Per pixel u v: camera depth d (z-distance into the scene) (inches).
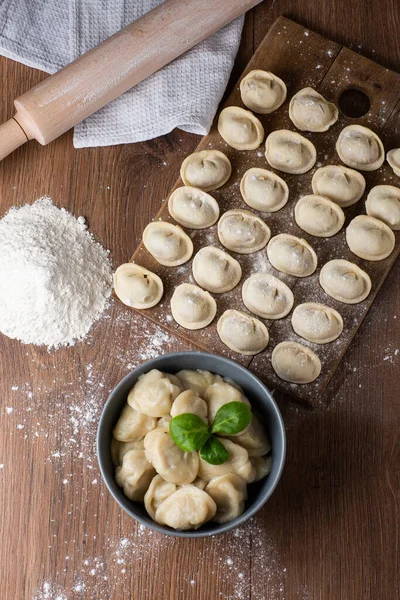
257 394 29.6
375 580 30.9
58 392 31.9
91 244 32.7
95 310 32.2
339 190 31.7
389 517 31.2
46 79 31.4
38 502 31.4
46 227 32.3
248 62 33.6
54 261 31.5
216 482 28.2
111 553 31.1
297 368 30.8
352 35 33.8
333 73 32.9
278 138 32.2
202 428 27.5
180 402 28.3
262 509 31.2
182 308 31.2
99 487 31.4
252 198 31.9
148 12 32.4
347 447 31.5
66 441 31.7
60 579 31.0
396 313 32.0
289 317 31.5
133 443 29.5
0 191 33.0
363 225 31.5
